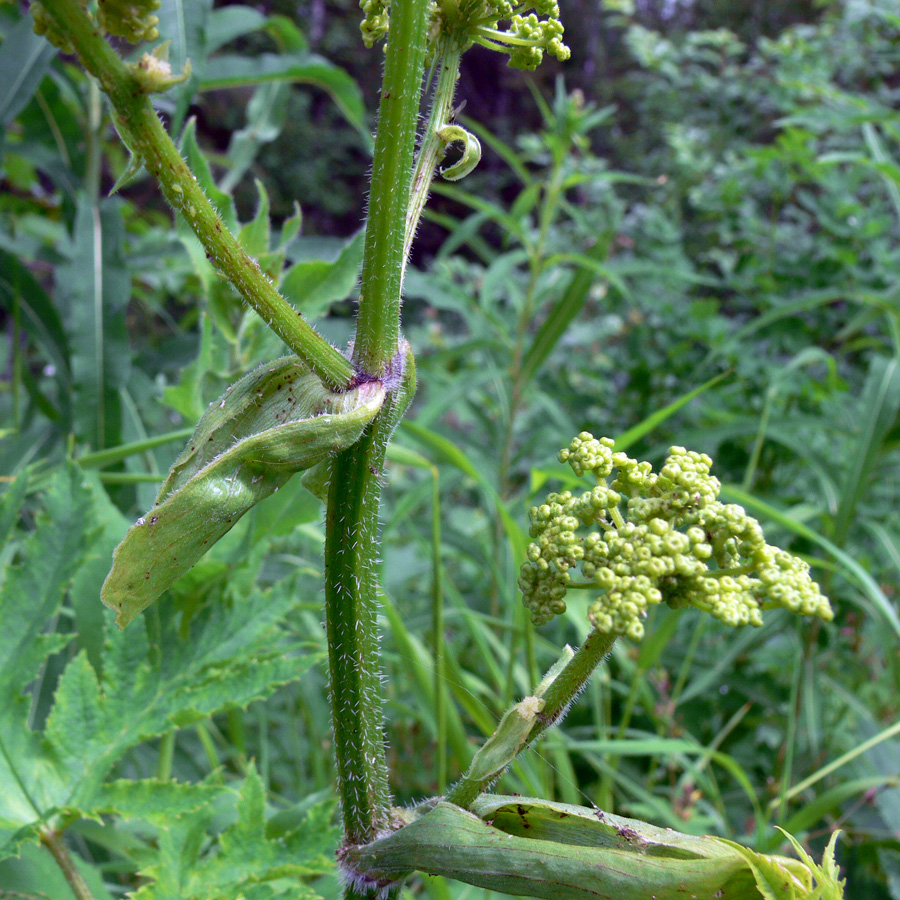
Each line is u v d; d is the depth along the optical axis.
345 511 0.20
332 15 3.44
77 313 0.51
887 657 0.63
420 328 1.22
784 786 0.47
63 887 0.30
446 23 0.21
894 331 0.64
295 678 0.31
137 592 0.18
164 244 0.67
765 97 1.16
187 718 0.30
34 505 0.54
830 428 0.63
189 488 0.17
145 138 0.17
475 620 0.50
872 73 1.04
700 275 0.90
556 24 0.21
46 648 0.30
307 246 0.66
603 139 2.73
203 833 0.28
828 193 0.81
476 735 0.60
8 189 0.95
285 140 2.96
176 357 0.65
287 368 0.20
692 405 0.75
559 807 0.18
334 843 0.28
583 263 0.68
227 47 2.93
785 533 0.62
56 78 0.62
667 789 0.54
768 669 0.69
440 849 0.18
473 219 0.80
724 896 0.17
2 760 0.28
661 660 0.60
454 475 0.72
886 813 0.45
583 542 0.18
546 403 0.75
